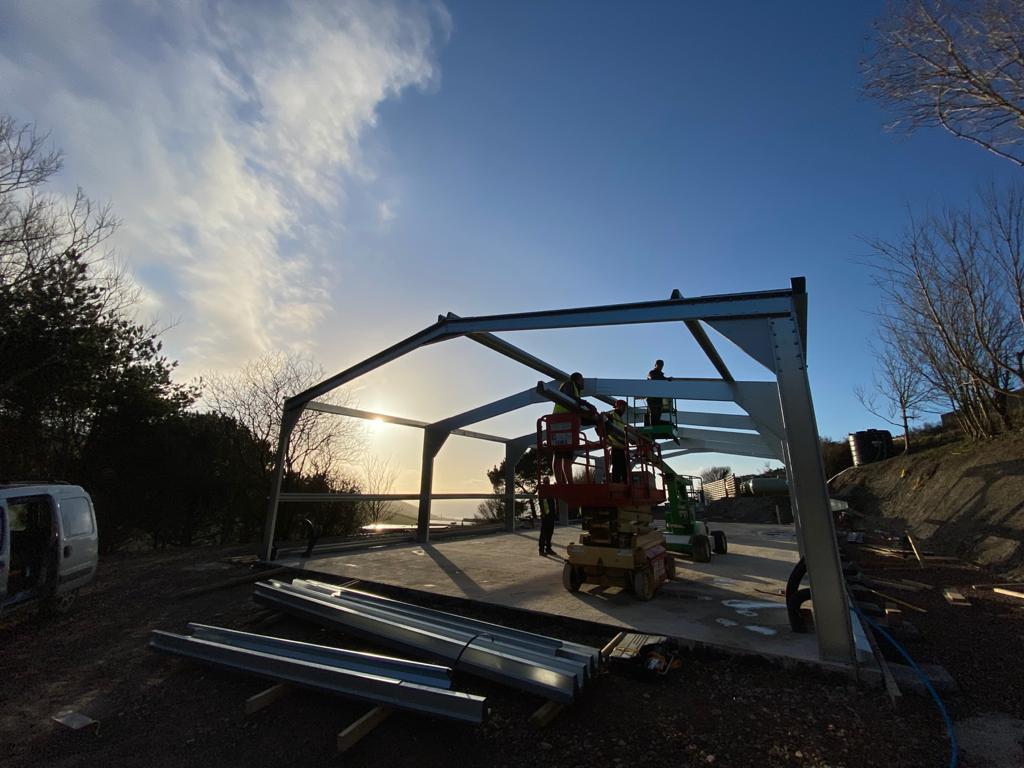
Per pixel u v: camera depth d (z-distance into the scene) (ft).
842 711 12.42
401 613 17.97
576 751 11.16
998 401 50.98
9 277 47.52
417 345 30.63
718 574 29.12
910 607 23.79
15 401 48.49
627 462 24.08
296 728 12.50
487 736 11.82
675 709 12.80
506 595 22.70
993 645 18.20
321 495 36.14
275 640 15.40
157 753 11.61
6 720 13.24
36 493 22.18
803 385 15.81
